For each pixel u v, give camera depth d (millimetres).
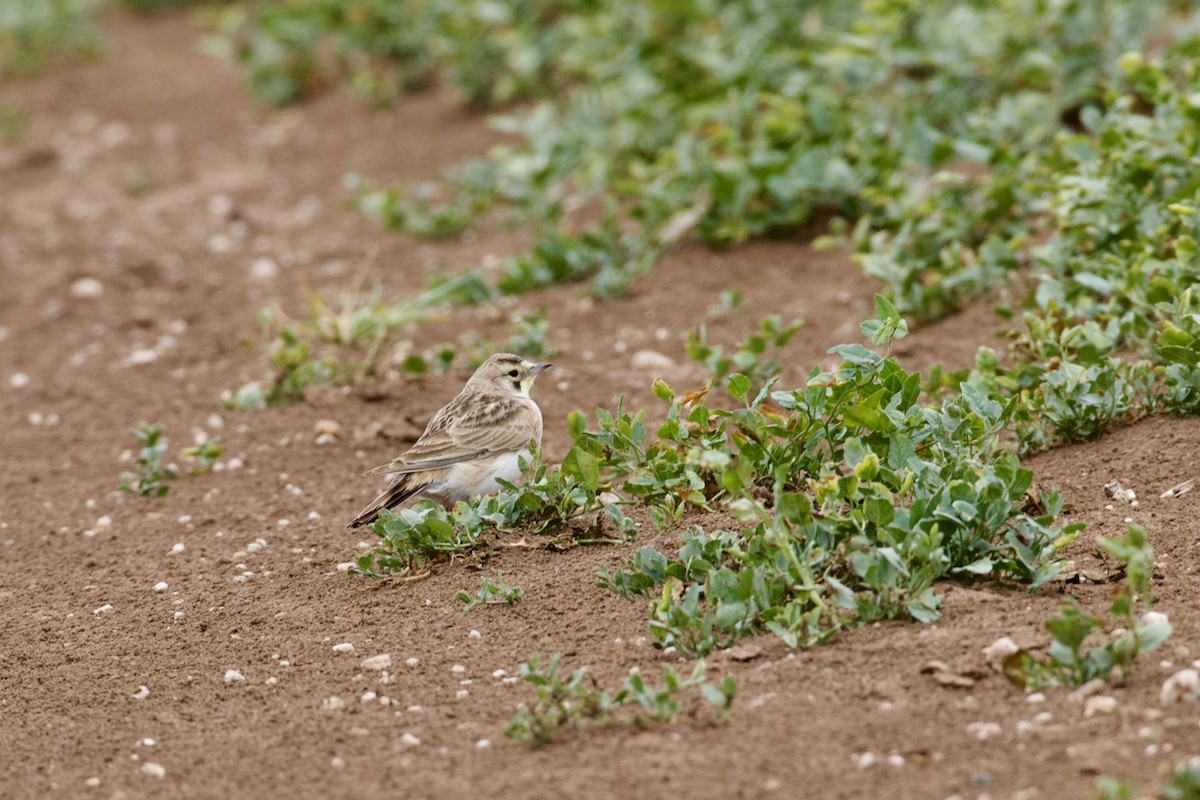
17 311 19141
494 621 9750
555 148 19219
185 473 13891
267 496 13117
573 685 8266
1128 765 7129
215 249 20688
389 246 19938
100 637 10539
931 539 8773
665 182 17453
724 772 7547
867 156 16625
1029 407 11297
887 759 7500
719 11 20891
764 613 8773
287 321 17453
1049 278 13469
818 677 8367
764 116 18016
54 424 15602
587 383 14594
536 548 10656
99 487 13797
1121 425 11461
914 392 9992
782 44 20234
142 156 25703
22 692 9758
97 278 19938
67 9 31969
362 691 9133
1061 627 7824
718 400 13617
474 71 23922
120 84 30109
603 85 20609
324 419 14664
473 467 11805
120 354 17422
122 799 8094
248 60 27812
